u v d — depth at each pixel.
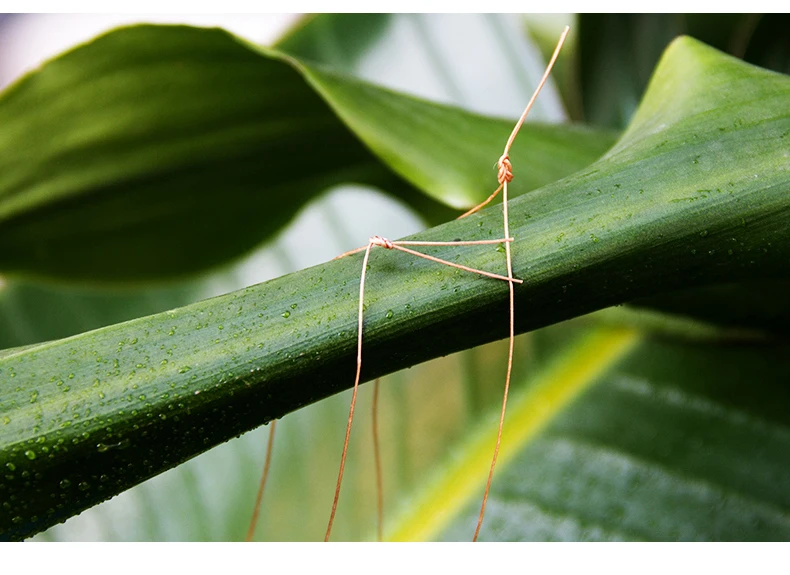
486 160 0.38
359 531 0.46
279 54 0.37
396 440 0.49
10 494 0.29
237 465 0.49
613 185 0.31
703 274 0.31
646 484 0.43
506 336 0.31
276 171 0.42
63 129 0.39
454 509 0.44
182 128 0.40
